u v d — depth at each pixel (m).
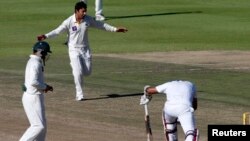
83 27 71.00
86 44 71.69
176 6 166.38
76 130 60.22
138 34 124.75
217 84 80.62
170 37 121.31
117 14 152.12
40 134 52.00
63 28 71.00
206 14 152.12
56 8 160.00
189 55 102.31
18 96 73.75
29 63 51.81
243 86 79.69
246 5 168.62
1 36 121.44
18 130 60.34
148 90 49.66
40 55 52.06
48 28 130.88
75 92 75.88
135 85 79.81
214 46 111.69
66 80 82.75
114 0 179.50
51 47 110.19
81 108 68.56
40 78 51.88
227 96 74.19
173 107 48.41
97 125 62.00
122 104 70.25
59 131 59.91
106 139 57.22
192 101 49.22
